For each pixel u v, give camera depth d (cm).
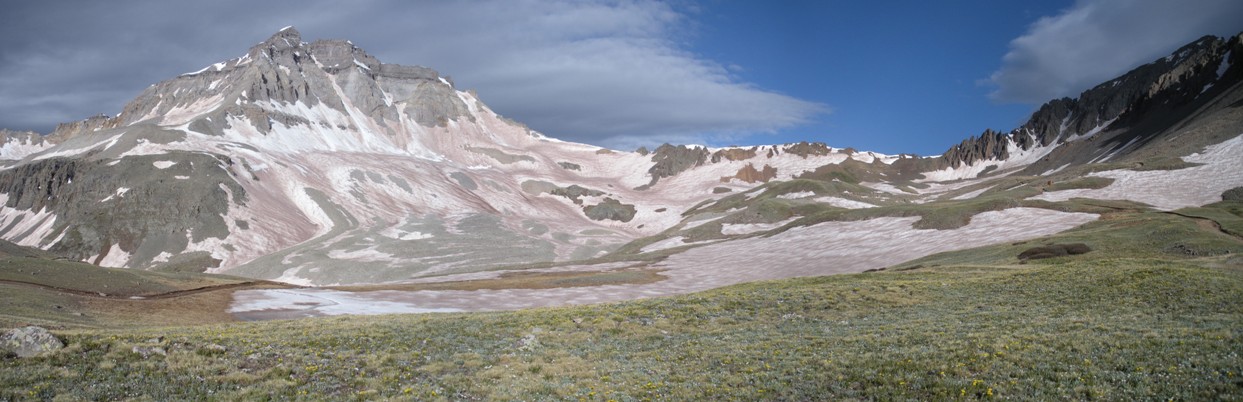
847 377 2597
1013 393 2211
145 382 2541
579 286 10562
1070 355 2575
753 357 3134
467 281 11675
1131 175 17725
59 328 3847
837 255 13425
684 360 3206
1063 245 7981
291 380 2727
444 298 8712
